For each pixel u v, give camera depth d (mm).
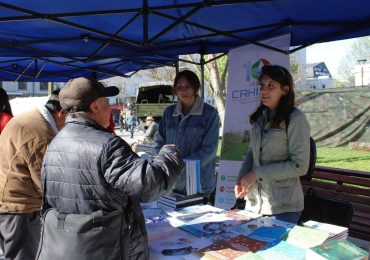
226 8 3504
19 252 2715
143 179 1536
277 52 4203
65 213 1660
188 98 3443
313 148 2719
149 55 5383
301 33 4281
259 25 4082
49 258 1639
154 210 2539
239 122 4574
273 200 2551
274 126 2496
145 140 10922
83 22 3969
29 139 2559
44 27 4133
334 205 3193
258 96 4371
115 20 3902
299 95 14336
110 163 1581
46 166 1718
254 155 2654
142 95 18672
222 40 4922
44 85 41688
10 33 4379
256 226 2188
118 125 34781
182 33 4492
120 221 1643
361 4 3344
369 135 13070
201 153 3367
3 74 8047
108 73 7105
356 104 13320
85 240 1583
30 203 2691
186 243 1953
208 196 3508
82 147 1619
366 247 3803
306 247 1857
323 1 3303
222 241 1945
